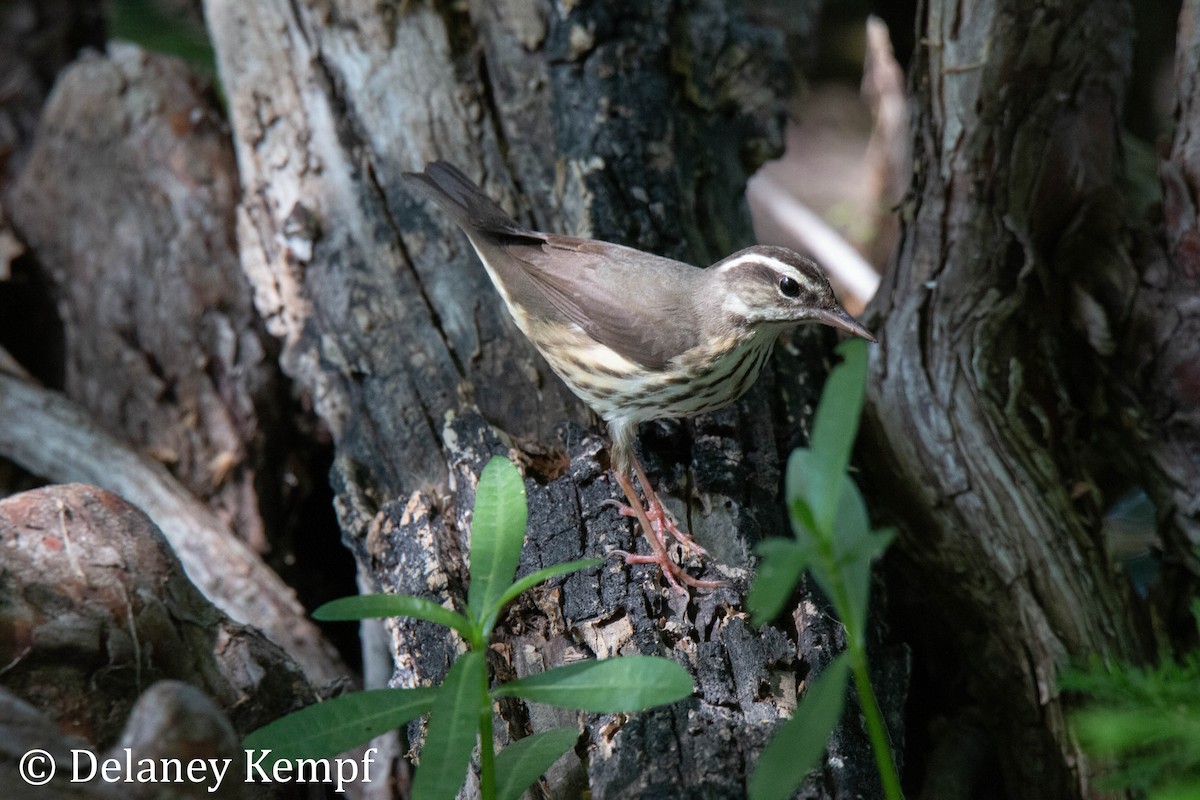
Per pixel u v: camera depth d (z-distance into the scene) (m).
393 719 6.68
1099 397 10.79
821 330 11.50
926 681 10.99
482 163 11.45
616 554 8.64
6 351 13.56
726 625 8.12
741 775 7.07
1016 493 10.16
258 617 11.14
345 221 11.26
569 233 10.92
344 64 11.94
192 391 12.65
